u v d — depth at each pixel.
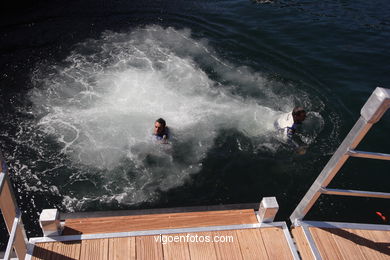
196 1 12.31
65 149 6.54
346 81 8.75
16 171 6.08
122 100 7.76
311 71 9.06
